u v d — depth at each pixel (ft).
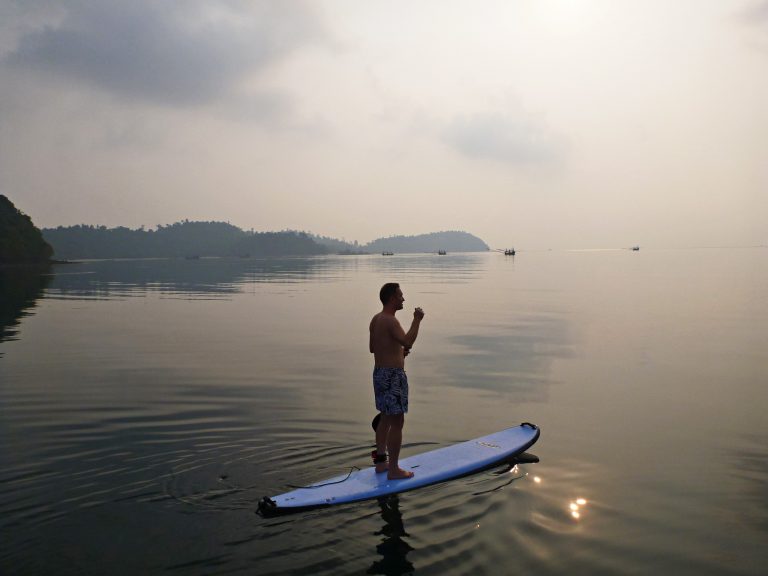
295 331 48.06
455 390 27.40
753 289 85.92
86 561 12.05
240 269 232.94
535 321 51.60
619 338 41.81
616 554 12.57
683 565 12.16
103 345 41.14
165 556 12.27
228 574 11.60
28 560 12.07
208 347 40.09
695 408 24.08
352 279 133.28
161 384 28.78
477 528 13.73
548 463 18.07
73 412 23.62
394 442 16.49
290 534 13.34
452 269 189.26
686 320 51.19
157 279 145.89
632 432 21.04
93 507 14.62
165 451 18.84
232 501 15.06
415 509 14.79
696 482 16.49
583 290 87.30
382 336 17.15
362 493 15.46
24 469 17.20
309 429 21.21
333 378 30.14
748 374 30.12
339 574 11.62
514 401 25.36
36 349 39.45
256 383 28.94
